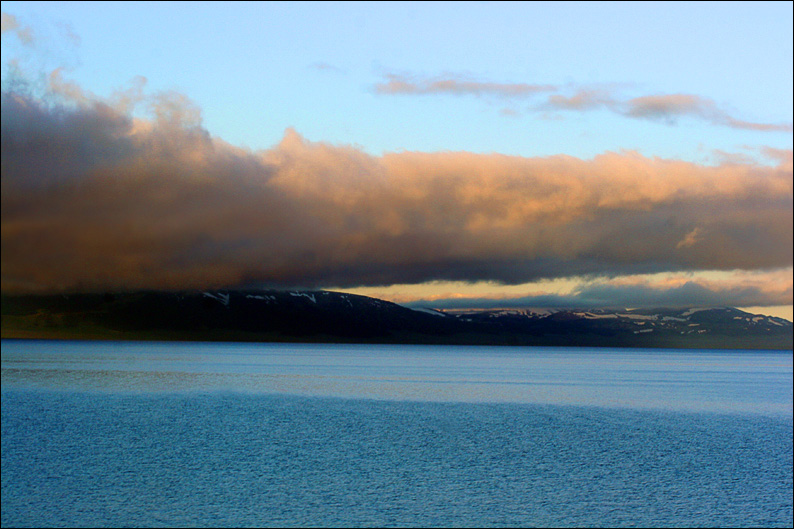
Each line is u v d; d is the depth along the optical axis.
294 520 37.03
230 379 151.75
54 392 110.25
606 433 68.88
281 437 63.91
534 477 47.69
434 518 37.72
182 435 64.62
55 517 37.41
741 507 40.53
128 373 167.12
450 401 103.06
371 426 72.25
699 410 93.06
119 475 47.16
